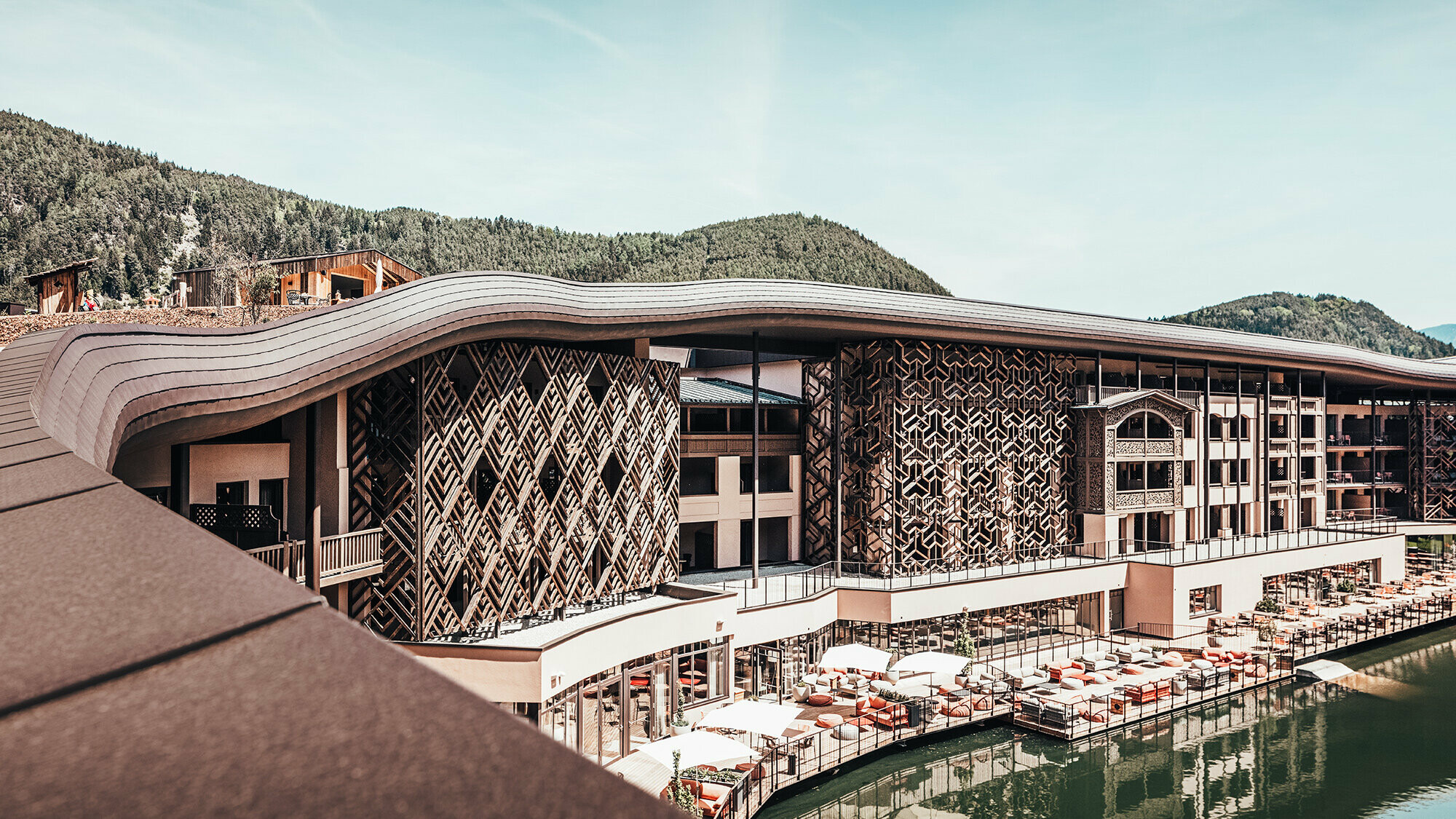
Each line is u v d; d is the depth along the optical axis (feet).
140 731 4.12
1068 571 136.26
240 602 6.13
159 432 52.37
